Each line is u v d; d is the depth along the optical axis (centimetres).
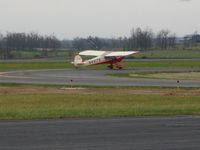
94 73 11000
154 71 11731
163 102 5256
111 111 4206
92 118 3794
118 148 2430
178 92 6619
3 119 3712
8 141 2634
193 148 2420
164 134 2897
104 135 2859
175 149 2395
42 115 3938
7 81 8481
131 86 7575
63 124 3391
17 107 4631
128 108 4438
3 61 18350
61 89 7131
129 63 15888
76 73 10981
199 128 3166
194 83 8144
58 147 2456
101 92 6650
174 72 11375
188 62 16475
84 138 2744
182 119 3719
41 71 11750
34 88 7288
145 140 2673
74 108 4453
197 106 4638
